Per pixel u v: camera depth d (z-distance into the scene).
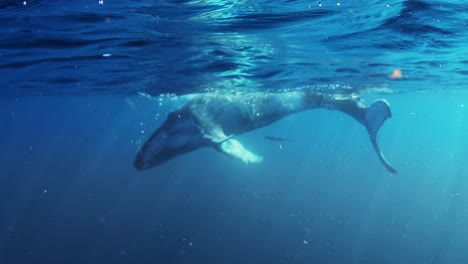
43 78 19.72
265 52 13.38
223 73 17.20
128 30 10.55
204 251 23.11
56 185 52.78
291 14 9.29
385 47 12.96
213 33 10.92
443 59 15.58
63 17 9.28
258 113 12.73
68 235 26.55
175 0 8.16
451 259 24.05
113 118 79.94
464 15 9.66
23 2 8.12
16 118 72.38
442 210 35.50
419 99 45.97
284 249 23.97
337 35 11.30
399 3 8.68
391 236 27.73
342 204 37.62
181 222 28.92
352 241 26.20
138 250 23.17
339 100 13.75
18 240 25.81
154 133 10.52
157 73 17.44
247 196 40.88
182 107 11.18
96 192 44.53
